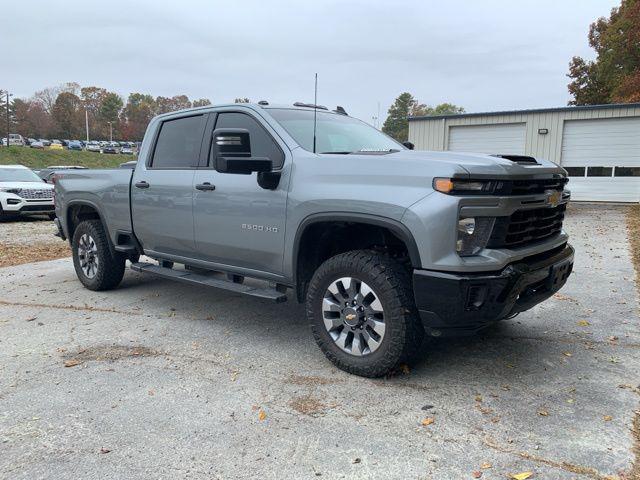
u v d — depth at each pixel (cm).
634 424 295
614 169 1734
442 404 321
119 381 362
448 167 313
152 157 526
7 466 262
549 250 377
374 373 352
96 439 287
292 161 390
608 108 1703
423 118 2009
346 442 280
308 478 250
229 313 528
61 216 655
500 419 302
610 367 378
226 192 431
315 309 379
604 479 245
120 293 617
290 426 298
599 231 1121
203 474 254
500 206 318
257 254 418
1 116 9594
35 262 861
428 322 324
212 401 330
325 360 396
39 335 464
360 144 447
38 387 354
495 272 320
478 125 1917
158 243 520
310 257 403
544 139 1811
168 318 512
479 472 252
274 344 434
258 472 255
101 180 578
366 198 339
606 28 3375
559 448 271
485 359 394
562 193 400
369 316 351
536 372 369
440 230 310
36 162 5000
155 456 270
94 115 12600
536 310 524
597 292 598
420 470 254
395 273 340
